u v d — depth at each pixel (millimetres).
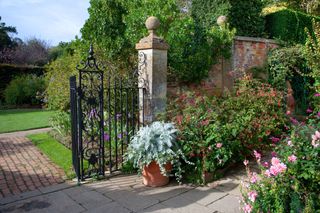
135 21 5273
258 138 4117
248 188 2193
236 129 3611
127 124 4016
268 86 5621
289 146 2273
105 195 3053
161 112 4051
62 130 5840
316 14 9992
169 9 5547
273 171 1961
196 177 3367
